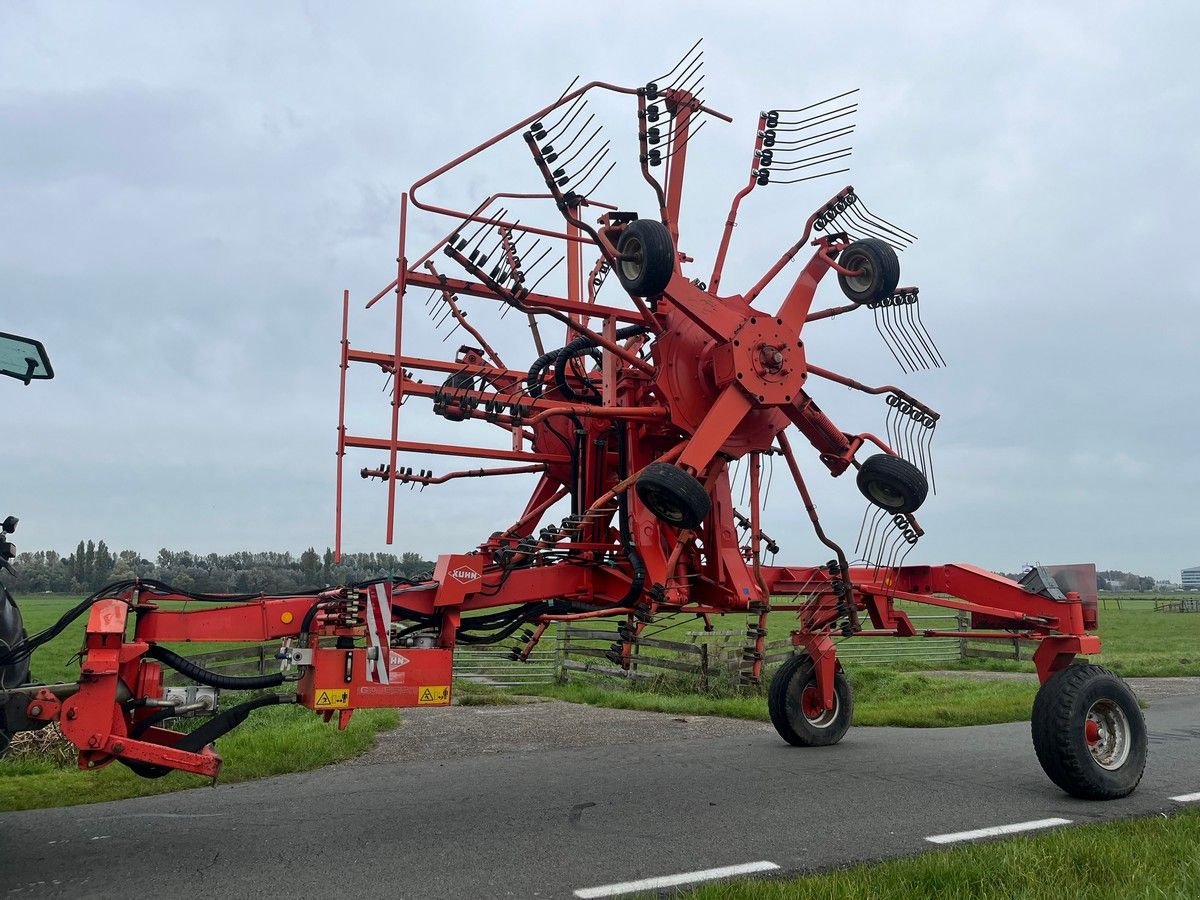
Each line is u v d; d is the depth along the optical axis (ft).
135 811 21.31
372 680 19.39
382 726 35.65
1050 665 26.16
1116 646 95.96
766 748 30.50
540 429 30.83
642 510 26.63
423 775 25.77
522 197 27.32
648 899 14.60
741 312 25.93
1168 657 73.05
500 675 55.21
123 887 15.71
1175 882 14.76
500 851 17.72
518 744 31.81
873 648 76.54
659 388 26.03
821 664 30.68
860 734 34.09
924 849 17.79
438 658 20.18
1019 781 24.75
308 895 15.25
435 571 24.21
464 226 24.18
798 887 14.52
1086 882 14.92
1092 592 25.80
